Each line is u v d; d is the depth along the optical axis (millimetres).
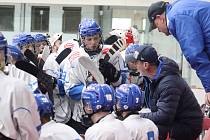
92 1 8703
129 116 3928
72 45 5133
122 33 6508
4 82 3111
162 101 4371
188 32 3926
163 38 7852
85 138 3736
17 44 5855
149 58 4449
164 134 4383
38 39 6621
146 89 4668
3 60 3217
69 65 4828
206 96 3904
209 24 3936
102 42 5074
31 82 4332
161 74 4449
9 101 3057
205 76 3879
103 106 3770
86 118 4293
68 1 8805
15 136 3076
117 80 5008
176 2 4160
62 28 8906
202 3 4047
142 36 8086
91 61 4742
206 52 4004
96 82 4758
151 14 4262
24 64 4496
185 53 3969
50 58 5082
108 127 3650
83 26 4926
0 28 8969
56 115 4867
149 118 4344
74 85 4723
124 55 5164
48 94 4570
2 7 8992
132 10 8492
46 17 8953
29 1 8914
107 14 8641
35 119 3186
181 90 4430
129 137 3721
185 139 4516
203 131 4895
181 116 4512
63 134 3559
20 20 8984
